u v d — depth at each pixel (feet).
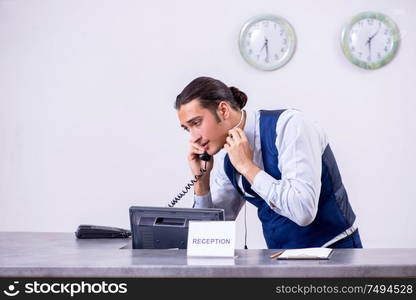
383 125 13.96
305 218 7.61
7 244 8.25
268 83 14.15
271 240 8.68
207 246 6.40
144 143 14.43
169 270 5.46
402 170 13.92
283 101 14.11
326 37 14.06
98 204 14.48
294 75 14.10
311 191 7.62
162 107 14.43
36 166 14.61
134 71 14.48
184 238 7.27
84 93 14.57
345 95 14.01
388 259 5.85
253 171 7.88
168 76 14.43
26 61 14.69
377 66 13.91
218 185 9.15
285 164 7.82
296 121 7.93
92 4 14.61
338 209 8.30
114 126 14.49
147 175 14.42
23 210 14.60
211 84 8.08
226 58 14.29
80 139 14.55
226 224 6.40
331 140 14.01
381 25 13.96
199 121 8.07
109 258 6.24
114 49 14.53
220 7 14.30
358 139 13.98
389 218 13.89
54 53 14.65
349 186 13.94
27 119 14.66
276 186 7.68
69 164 14.55
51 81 14.64
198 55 14.35
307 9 14.11
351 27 13.97
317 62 14.06
